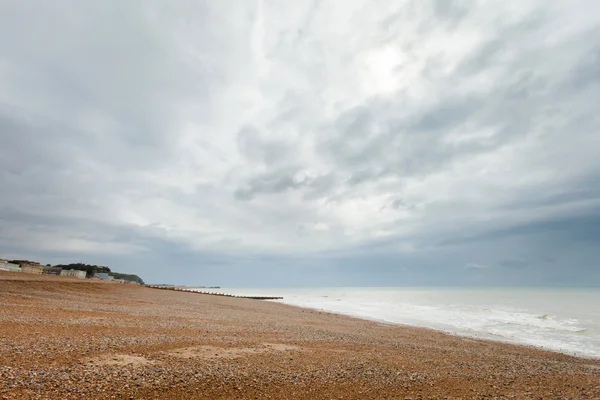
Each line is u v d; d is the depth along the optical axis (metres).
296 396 11.74
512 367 19.23
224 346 18.48
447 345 26.47
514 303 90.19
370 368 16.20
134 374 12.12
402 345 24.50
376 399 12.10
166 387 11.24
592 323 45.25
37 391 9.64
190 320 28.80
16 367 11.36
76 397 9.61
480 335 34.44
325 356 18.19
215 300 67.81
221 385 12.03
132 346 16.25
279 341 21.81
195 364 14.23
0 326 17.53
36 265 102.12
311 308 67.75
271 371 14.28
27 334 16.34
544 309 69.06
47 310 25.23
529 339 32.62
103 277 146.00
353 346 22.23
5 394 9.16
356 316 51.03
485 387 14.63
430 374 16.03
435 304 86.50
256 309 51.75
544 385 15.68
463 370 17.50
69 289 45.44
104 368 12.41
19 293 34.22
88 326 20.36
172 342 18.09
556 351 27.05
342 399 11.83
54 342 15.30
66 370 11.70
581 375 18.23
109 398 9.84
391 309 68.50
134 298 47.91
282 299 114.75
